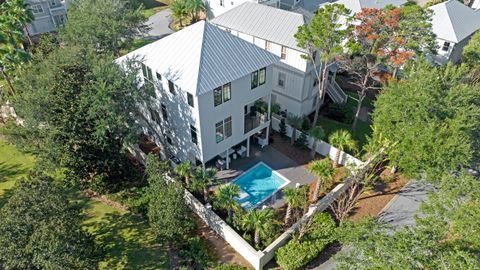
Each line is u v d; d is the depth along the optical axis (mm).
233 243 22641
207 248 22891
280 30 32875
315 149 30922
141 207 25391
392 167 28250
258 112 30781
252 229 22844
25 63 34031
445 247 15680
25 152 25234
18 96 26484
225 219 24188
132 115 27219
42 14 53188
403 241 15219
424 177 24859
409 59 31656
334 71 36906
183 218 22156
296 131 32375
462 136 23750
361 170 26125
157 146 32750
